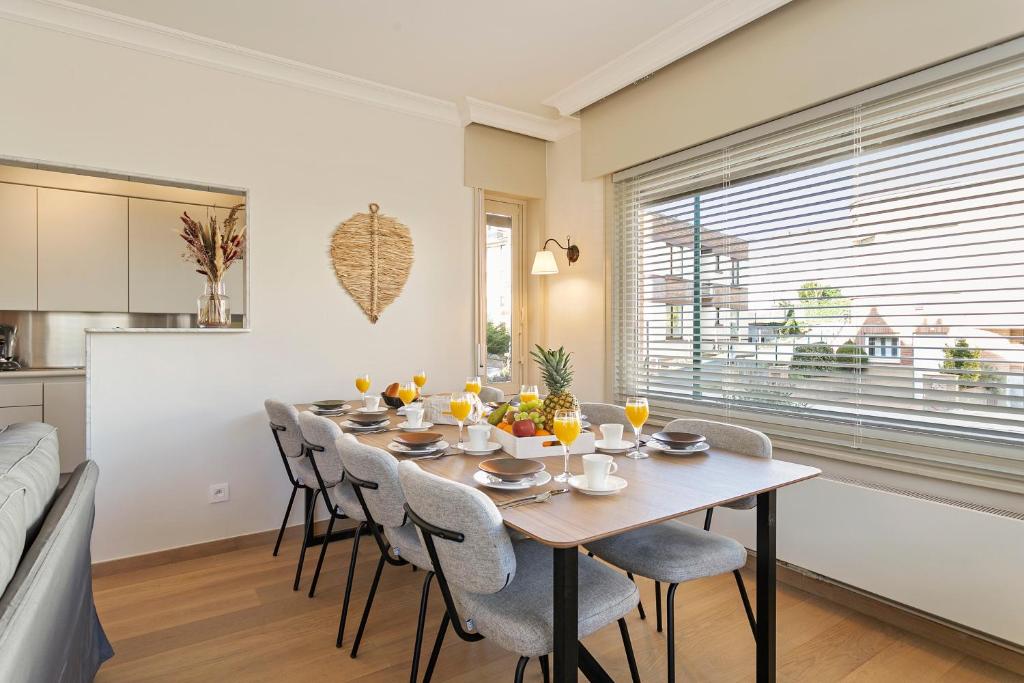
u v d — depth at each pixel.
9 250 3.93
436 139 3.76
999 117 2.04
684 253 3.27
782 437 2.76
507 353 4.26
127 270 4.32
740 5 2.56
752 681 1.88
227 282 4.42
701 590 2.57
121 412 2.76
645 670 1.95
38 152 2.61
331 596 2.48
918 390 2.28
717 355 3.08
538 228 4.26
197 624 2.24
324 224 3.35
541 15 2.72
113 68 2.77
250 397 3.11
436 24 2.79
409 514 1.47
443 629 1.68
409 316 3.66
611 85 3.29
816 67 2.46
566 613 1.25
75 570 1.39
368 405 2.81
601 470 1.48
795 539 2.46
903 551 2.13
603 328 3.77
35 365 4.21
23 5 2.56
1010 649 1.94
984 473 2.08
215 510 3.00
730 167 2.97
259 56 3.08
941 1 2.07
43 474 1.42
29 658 0.88
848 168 2.48
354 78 3.36
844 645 2.10
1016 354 2.03
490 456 1.95
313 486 2.52
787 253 2.74
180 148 2.93
